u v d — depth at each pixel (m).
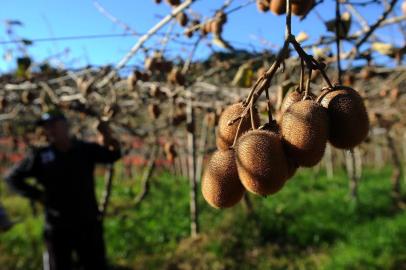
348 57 0.72
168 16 0.71
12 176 1.21
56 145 1.19
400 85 1.71
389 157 5.26
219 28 0.80
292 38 0.34
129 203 2.70
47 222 1.22
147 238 2.04
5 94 1.51
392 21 0.75
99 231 1.24
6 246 1.93
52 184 1.19
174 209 2.49
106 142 0.93
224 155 0.37
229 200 0.36
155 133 1.50
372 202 2.51
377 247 1.77
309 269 1.66
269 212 2.17
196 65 0.99
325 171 4.08
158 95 0.99
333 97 0.37
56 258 1.22
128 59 0.83
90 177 1.23
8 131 1.92
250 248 1.86
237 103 0.40
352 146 0.36
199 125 2.14
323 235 1.98
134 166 4.14
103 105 1.32
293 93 0.39
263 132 0.35
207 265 1.72
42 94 1.28
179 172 3.70
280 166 0.34
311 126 0.34
